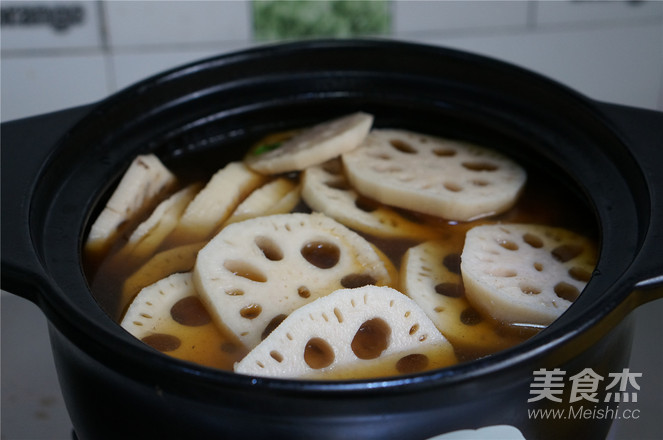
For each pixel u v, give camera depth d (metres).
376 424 0.45
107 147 0.58
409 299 0.49
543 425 0.48
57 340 0.50
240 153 0.60
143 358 0.44
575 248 0.53
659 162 0.53
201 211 0.55
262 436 0.45
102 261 0.53
